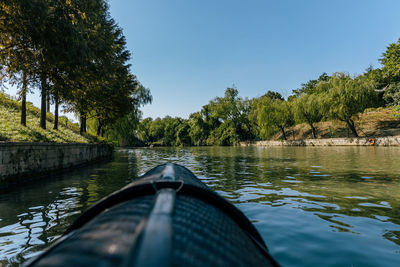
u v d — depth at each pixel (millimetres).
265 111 44156
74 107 16016
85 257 725
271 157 16109
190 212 1193
